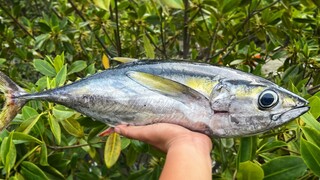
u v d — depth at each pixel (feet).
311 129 1.72
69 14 3.83
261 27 3.20
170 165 1.42
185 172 1.38
